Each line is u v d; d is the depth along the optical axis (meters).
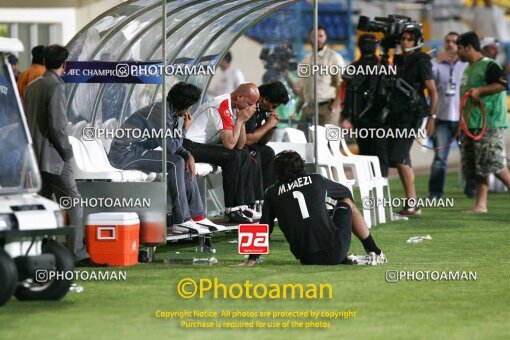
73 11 57.03
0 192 28.03
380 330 25.03
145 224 35.16
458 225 47.03
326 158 45.88
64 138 32.91
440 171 55.66
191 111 44.53
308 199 33.88
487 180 52.09
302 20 86.00
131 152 37.00
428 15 93.00
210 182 44.44
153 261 35.25
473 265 34.94
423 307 27.78
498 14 96.31
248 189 40.47
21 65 57.12
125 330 24.73
